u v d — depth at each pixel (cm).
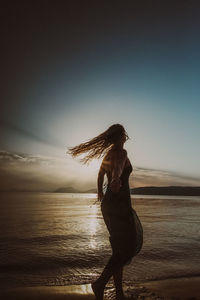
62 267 507
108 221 279
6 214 1906
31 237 882
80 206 3325
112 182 262
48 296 336
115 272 272
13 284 404
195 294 352
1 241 799
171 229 1102
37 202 4434
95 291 272
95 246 727
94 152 293
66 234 954
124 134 289
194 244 743
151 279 420
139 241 279
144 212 2233
